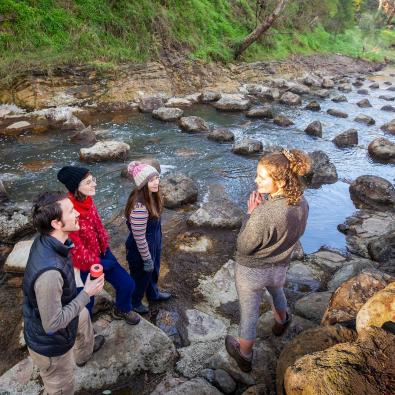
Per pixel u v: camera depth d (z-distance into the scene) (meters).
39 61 10.63
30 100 10.22
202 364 3.25
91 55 11.79
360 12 37.69
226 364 3.11
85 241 2.85
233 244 5.31
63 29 11.73
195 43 15.35
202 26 16.28
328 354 2.21
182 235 5.43
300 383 2.08
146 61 13.13
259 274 2.62
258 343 3.28
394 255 5.07
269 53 19.62
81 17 12.36
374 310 2.62
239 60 17.42
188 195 6.39
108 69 11.76
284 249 2.56
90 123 10.12
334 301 3.36
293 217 2.38
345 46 27.92
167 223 5.79
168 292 4.25
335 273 4.71
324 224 6.18
